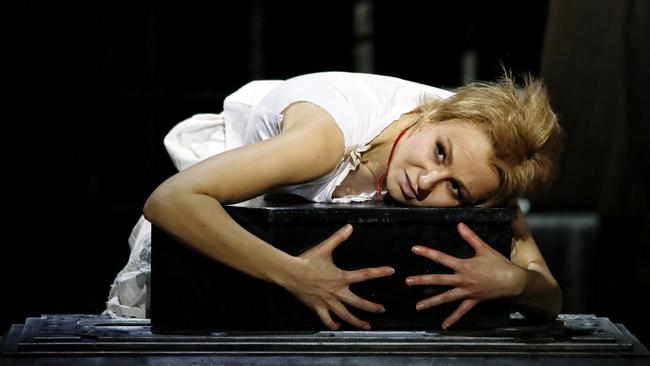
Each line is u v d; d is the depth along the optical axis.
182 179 5.73
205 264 5.85
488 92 6.13
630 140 10.23
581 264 11.10
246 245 5.69
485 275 5.82
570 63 11.09
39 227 12.45
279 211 5.75
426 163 5.95
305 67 14.92
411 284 5.81
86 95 13.52
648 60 9.92
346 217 5.78
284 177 5.82
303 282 5.73
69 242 11.87
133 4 13.88
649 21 9.88
